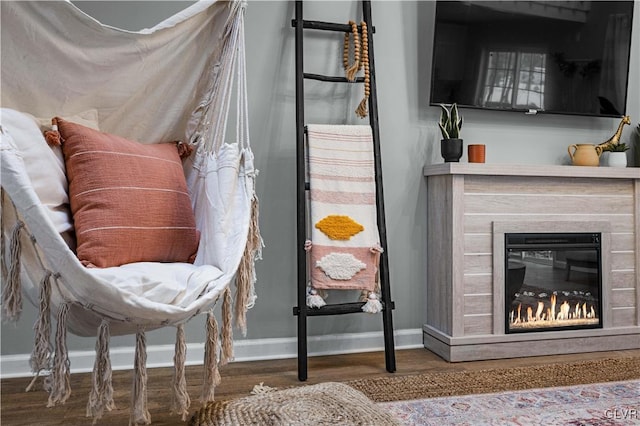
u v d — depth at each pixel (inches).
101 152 60.8
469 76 107.8
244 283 64.6
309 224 97.0
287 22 101.5
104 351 49.0
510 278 101.7
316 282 93.3
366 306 93.8
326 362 97.3
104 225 57.5
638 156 119.6
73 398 77.4
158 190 63.7
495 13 108.7
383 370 92.3
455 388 81.2
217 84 73.2
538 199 102.7
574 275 106.6
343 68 104.7
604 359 98.1
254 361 97.7
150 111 71.5
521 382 84.1
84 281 45.2
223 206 65.0
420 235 108.9
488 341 98.3
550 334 101.6
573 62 114.4
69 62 59.1
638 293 108.0
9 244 51.0
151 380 85.4
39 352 47.8
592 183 106.0
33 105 60.9
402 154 108.0
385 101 107.0
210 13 69.1
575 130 119.6
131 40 61.4
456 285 97.5
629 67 121.8
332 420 66.2
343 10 104.5
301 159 93.8
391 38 107.3
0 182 44.4
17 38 54.4
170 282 53.3
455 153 101.6
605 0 115.8
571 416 69.8
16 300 47.8
